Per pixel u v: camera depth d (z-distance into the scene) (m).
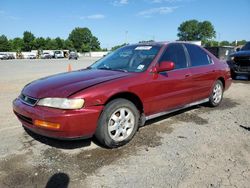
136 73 4.45
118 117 4.06
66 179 3.24
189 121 5.39
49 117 3.57
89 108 3.70
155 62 4.71
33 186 3.11
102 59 5.55
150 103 4.54
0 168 3.49
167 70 4.57
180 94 5.14
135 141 4.36
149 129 4.90
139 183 3.16
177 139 4.45
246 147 4.14
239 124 5.23
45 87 4.01
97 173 3.38
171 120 5.44
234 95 8.14
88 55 80.69
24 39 101.56
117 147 4.12
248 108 6.48
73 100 3.60
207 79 5.89
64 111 3.58
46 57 61.25
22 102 4.08
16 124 5.20
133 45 5.54
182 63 5.34
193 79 5.43
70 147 4.12
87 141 4.33
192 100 5.60
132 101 4.44
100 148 4.09
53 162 3.65
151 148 4.09
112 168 3.49
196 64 5.71
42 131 3.72
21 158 3.76
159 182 3.17
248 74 11.03
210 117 5.67
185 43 5.68
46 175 3.33
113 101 3.98
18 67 23.19
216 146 4.17
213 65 6.19
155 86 4.57
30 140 4.39
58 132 3.60
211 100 6.26
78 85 3.89
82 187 3.09
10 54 57.81
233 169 3.47
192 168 3.49
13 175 3.33
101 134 3.90
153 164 3.60
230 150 4.03
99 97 3.79
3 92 8.80
